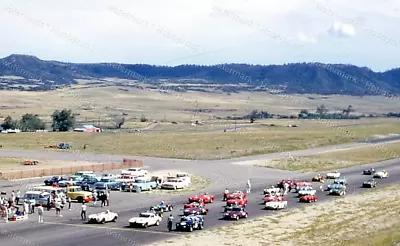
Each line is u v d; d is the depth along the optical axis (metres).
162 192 108.12
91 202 94.56
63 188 101.44
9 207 81.19
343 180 125.00
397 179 135.75
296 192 111.88
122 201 96.12
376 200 102.31
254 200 100.56
